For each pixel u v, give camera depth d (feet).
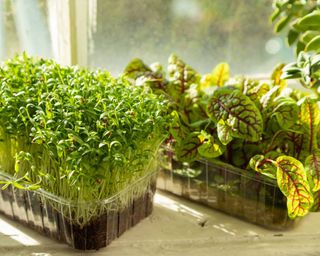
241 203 3.05
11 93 2.64
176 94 3.31
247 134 2.75
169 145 3.19
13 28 3.69
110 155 2.41
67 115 2.46
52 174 2.68
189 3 3.84
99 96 2.61
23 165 2.80
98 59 3.92
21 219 2.97
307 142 2.93
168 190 3.41
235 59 4.19
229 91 2.91
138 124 2.56
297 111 2.89
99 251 2.79
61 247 2.80
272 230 3.04
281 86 3.37
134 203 2.91
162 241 2.89
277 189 2.84
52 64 3.09
